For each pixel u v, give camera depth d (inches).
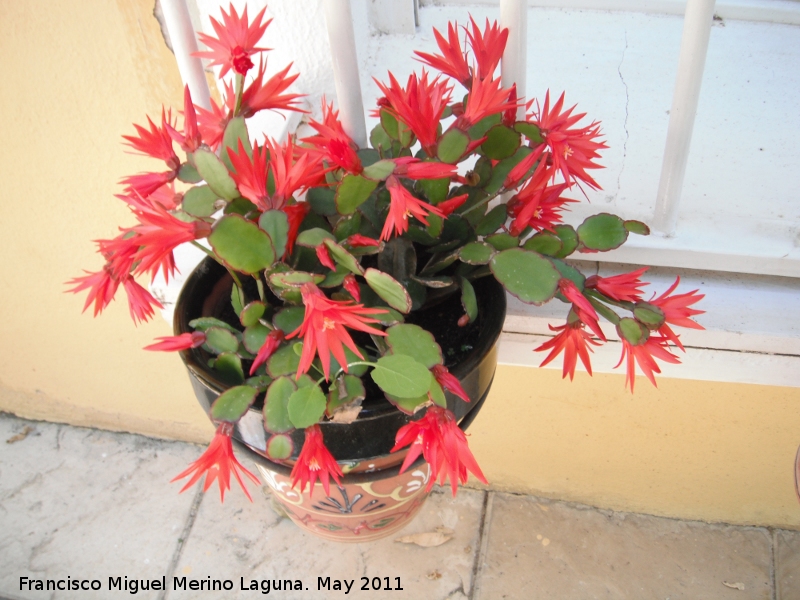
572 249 22.0
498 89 19.9
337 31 22.3
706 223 29.5
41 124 34.5
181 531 50.9
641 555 48.4
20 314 46.6
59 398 54.4
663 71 35.0
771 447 41.4
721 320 29.3
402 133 22.0
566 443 44.9
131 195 19.9
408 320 24.5
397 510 27.7
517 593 47.1
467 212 22.3
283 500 27.0
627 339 21.2
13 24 30.8
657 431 42.0
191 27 24.3
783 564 47.5
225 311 24.8
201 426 53.9
